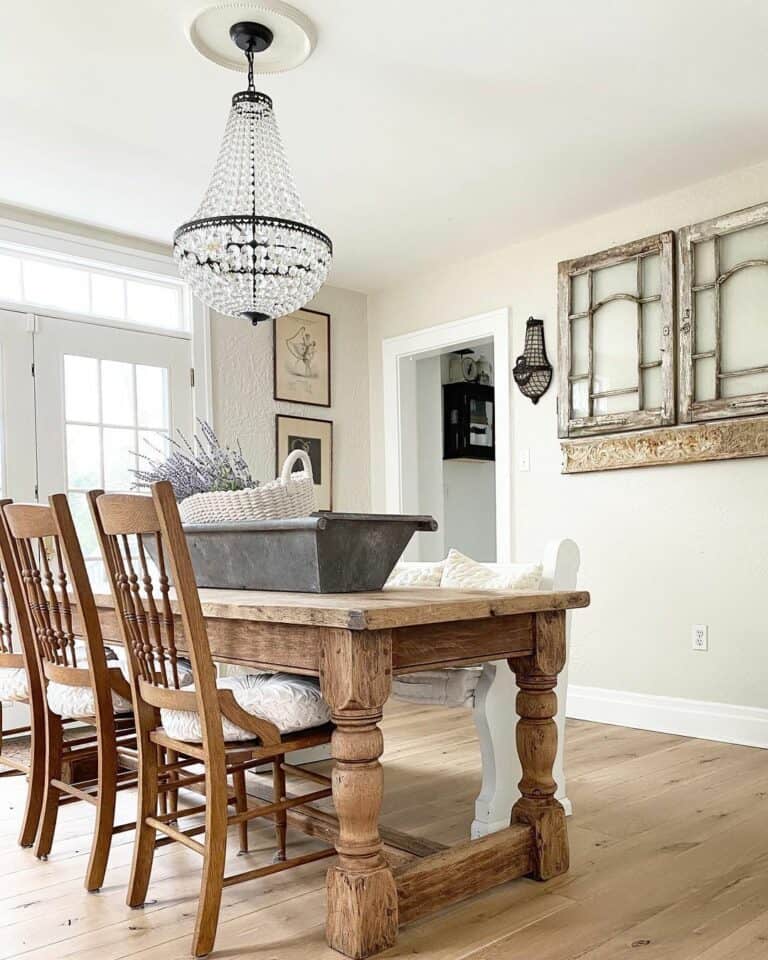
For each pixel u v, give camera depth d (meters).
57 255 4.02
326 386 5.10
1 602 2.70
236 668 3.92
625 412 3.93
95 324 4.14
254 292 2.68
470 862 1.99
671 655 3.79
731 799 2.76
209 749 1.78
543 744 2.15
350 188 3.72
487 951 1.75
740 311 3.56
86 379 4.11
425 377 5.86
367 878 1.75
